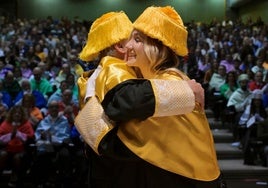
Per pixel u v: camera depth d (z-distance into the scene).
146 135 1.14
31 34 17.11
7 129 6.65
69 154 6.49
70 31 18.62
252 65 11.77
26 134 6.66
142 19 1.22
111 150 1.14
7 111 7.14
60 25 19.89
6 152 6.51
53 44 15.48
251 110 7.80
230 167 7.38
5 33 17.30
